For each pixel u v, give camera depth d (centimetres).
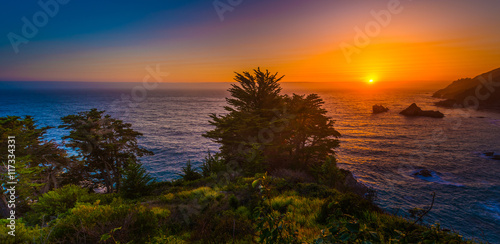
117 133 2916
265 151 2825
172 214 978
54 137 8638
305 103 3081
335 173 1888
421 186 4238
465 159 6081
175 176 5222
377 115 15388
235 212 916
